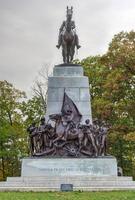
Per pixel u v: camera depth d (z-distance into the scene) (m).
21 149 79.88
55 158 50.41
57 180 47.34
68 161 50.28
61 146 51.12
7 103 80.81
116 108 68.00
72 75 55.28
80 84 54.59
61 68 55.50
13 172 81.12
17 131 79.31
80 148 50.94
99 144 51.50
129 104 67.69
